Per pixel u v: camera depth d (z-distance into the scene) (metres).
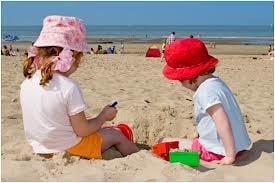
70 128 3.68
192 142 4.00
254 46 42.56
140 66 14.74
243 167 3.58
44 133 3.65
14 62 14.58
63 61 3.53
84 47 3.71
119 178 3.30
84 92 7.47
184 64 3.79
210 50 34.94
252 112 6.07
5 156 3.87
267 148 4.12
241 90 8.74
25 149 4.07
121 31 124.44
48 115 3.59
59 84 3.56
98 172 3.39
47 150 3.72
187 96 7.46
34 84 3.63
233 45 44.56
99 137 3.86
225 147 3.67
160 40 58.47
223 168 3.55
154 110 5.54
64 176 3.34
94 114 5.72
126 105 6.24
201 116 3.86
